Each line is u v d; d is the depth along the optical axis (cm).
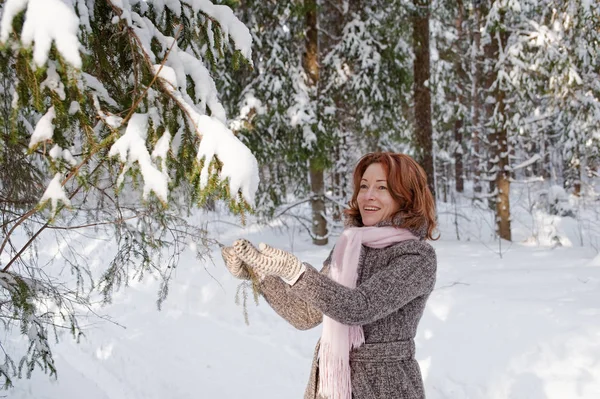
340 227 869
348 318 124
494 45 838
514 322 338
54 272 457
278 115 716
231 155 140
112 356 372
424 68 782
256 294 154
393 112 811
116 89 182
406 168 157
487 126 834
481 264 540
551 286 414
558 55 728
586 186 1349
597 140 853
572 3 702
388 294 130
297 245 816
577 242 809
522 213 1227
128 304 481
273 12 748
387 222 156
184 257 528
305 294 123
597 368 275
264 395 323
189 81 174
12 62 140
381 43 805
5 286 183
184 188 217
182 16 187
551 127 1308
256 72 735
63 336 407
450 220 1115
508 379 292
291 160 739
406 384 141
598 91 792
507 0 727
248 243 124
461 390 302
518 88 765
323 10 866
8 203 212
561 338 304
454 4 1004
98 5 168
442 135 1680
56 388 313
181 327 432
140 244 233
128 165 136
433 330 365
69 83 114
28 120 202
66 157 137
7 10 109
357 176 173
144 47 158
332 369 143
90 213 227
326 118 745
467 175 2027
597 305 344
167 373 349
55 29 110
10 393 293
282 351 387
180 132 156
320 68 827
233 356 379
